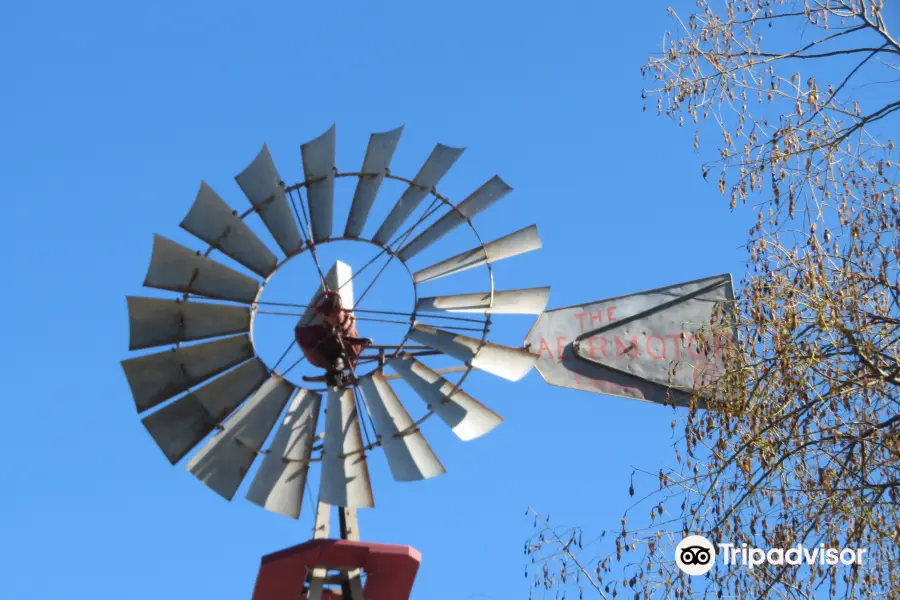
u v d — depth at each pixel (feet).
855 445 34.01
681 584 35.32
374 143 36.76
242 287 35.14
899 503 33.01
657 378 41.11
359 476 34.06
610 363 41.42
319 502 35.09
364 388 35.32
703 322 39.45
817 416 34.83
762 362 34.88
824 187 36.81
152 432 34.06
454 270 36.24
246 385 34.78
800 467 34.91
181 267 35.12
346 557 34.24
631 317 42.19
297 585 34.63
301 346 35.70
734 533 34.99
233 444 34.19
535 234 36.83
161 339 34.60
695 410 35.88
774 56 38.17
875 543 33.94
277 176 35.96
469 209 36.40
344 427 34.68
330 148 36.32
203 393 34.53
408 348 36.45
